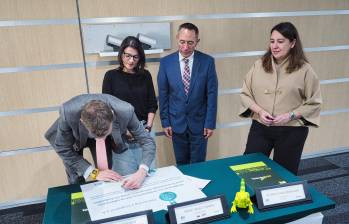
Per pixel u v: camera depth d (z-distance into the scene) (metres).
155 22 2.23
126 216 1.00
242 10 2.40
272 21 2.49
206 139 2.25
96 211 1.10
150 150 1.40
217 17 2.37
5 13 1.99
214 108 2.14
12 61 2.09
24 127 2.26
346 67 2.82
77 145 1.39
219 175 1.35
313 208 1.12
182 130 2.17
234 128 2.73
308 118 1.70
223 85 2.57
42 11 2.04
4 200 2.40
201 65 2.07
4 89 2.14
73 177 1.45
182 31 1.94
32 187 2.43
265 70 1.75
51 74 2.19
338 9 2.61
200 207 1.06
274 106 1.75
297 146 1.78
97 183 1.28
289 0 2.47
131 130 1.43
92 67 2.25
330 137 3.04
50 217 1.10
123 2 2.16
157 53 2.33
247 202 1.10
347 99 2.94
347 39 2.73
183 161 2.34
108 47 2.19
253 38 2.50
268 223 1.08
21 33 2.05
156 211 1.09
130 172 1.48
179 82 2.07
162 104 2.17
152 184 1.27
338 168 2.84
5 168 2.32
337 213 2.19
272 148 1.92
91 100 1.21
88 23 2.14
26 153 2.32
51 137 1.40
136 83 2.01
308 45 2.65
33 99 2.21
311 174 2.73
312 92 1.69
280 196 1.14
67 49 2.16
